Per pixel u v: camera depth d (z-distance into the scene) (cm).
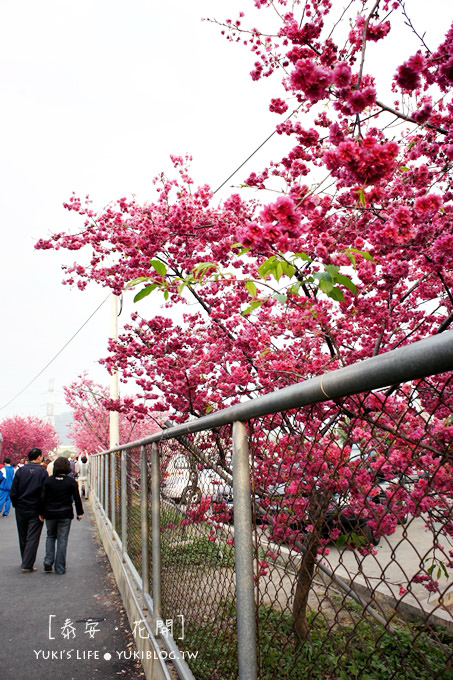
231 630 201
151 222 396
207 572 238
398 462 119
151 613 367
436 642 103
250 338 378
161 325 461
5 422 5328
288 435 158
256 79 323
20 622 503
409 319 373
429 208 195
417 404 118
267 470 172
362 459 129
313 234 253
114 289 493
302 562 150
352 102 196
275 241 178
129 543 571
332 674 132
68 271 479
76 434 3145
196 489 256
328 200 250
